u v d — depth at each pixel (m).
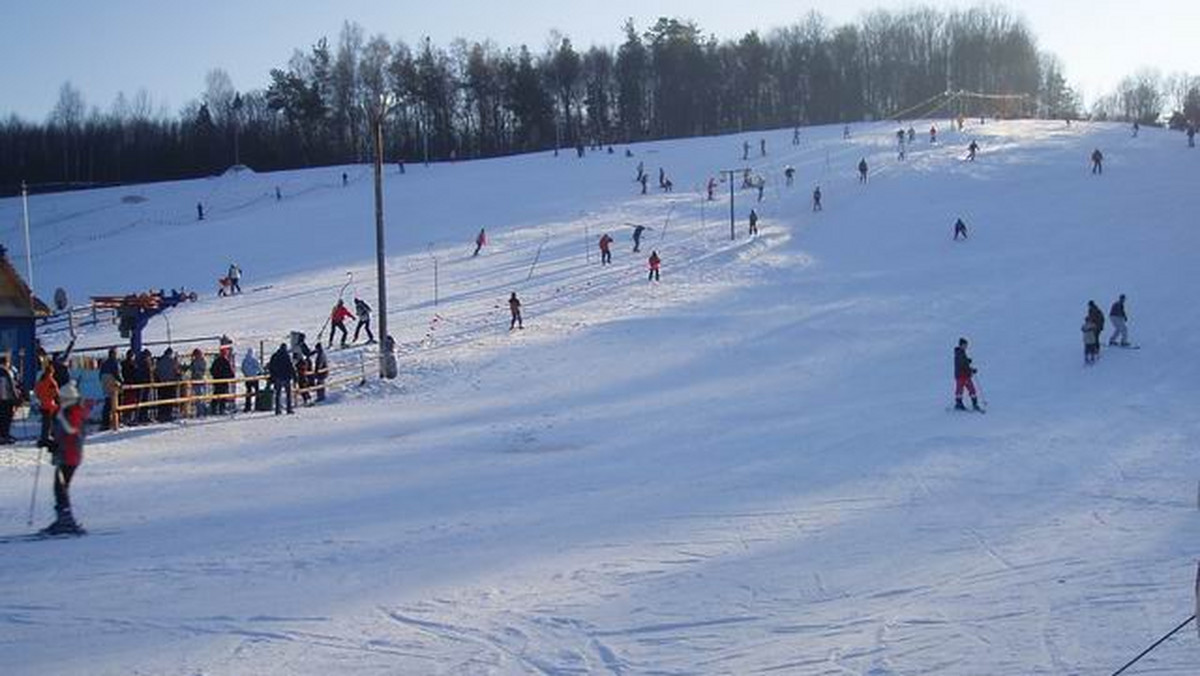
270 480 18.20
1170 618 9.83
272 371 27.00
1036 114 131.75
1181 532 13.62
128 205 96.69
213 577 11.66
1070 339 32.97
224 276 55.62
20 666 8.87
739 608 10.54
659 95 147.25
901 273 43.94
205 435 23.48
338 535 13.82
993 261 44.72
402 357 34.25
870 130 95.00
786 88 149.50
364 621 10.10
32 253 77.12
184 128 145.50
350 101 140.88
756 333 35.56
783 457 20.14
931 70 151.88
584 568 12.13
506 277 48.88
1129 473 18.06
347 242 62.69
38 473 16.86
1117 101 158.12
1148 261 42.22
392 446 22.05
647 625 9.99
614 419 24.88
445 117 141.38
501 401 27.97
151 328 41.16
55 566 12.09
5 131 142.38
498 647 9.37
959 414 24.53
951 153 71.38
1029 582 11.30
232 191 97.94
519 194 75.25
